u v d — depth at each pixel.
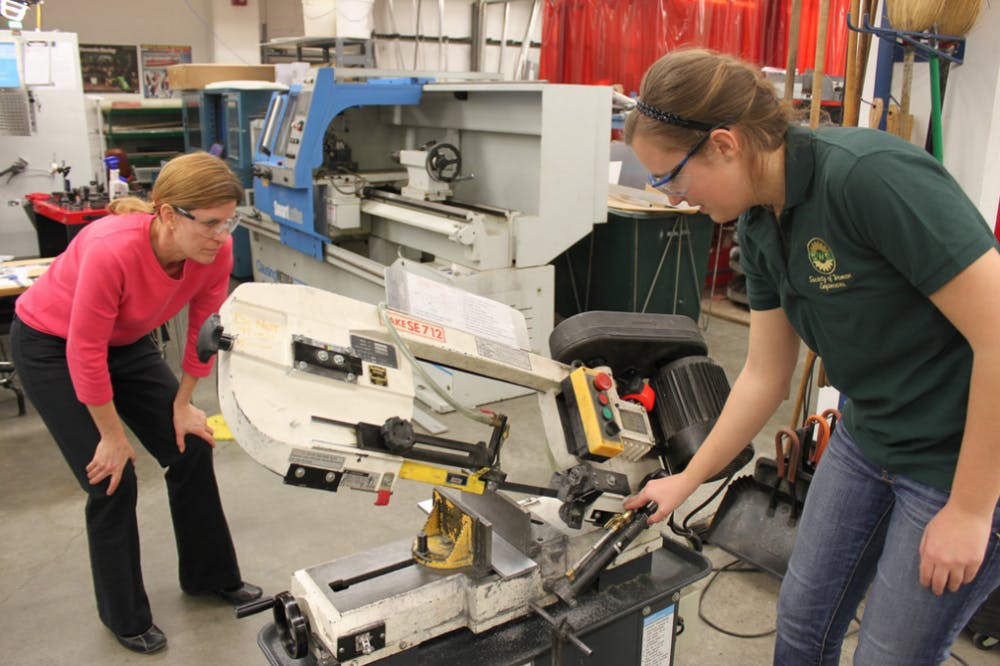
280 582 2.14
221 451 2.91
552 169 3.17
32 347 1.65
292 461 1.04
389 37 5.61
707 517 2.41
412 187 3.70
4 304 3.23
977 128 2.06
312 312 1.14
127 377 1.78
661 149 1.00
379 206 3.65
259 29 6.52
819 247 1.01
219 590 2.04
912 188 0.88
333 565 1.32
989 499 0.93
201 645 1.89
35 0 4.41
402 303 1.25
